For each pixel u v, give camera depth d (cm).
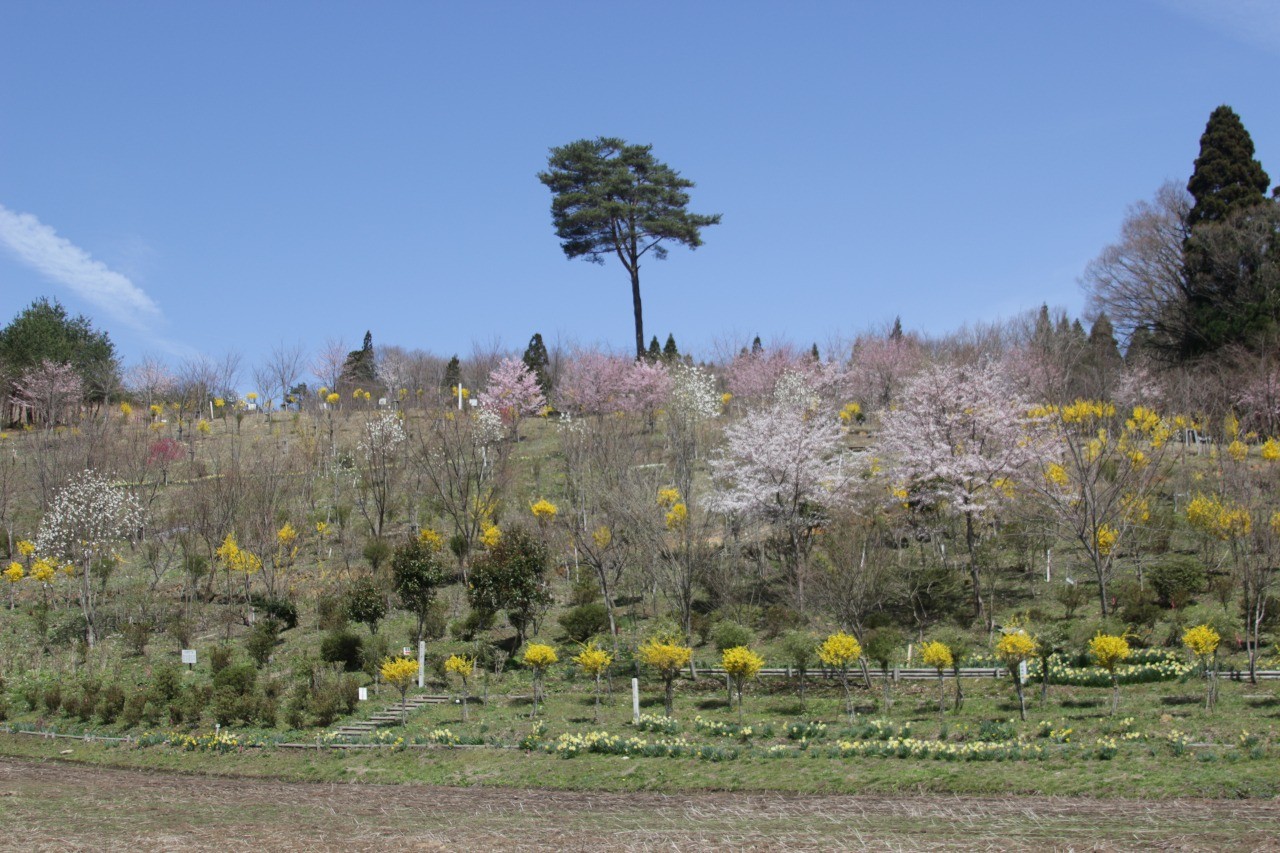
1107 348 5419
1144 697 1939
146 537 3628
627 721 2095
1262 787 1401
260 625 2762
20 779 1994
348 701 2308
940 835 1340
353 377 5959
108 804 1772
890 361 4869
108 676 2648
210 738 2139
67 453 4022
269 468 3597
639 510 2661
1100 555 2525
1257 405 3847
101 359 6100
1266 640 2106
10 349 5772
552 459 4275
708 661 2498
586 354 4997
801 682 2119
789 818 1473
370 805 1697
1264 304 4228
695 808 1561
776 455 2975
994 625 2472
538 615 2828
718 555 2905
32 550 3378
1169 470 3212
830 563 2544
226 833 1561
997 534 2891
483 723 2122
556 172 5431
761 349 5275
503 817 1579
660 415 4494
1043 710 1911
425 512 3591
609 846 1398
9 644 2917
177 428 5197
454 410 4259
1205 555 2561
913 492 2916
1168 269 4778
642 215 5416
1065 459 2897
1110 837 1271
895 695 2150
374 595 2692
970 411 2816
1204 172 4656
